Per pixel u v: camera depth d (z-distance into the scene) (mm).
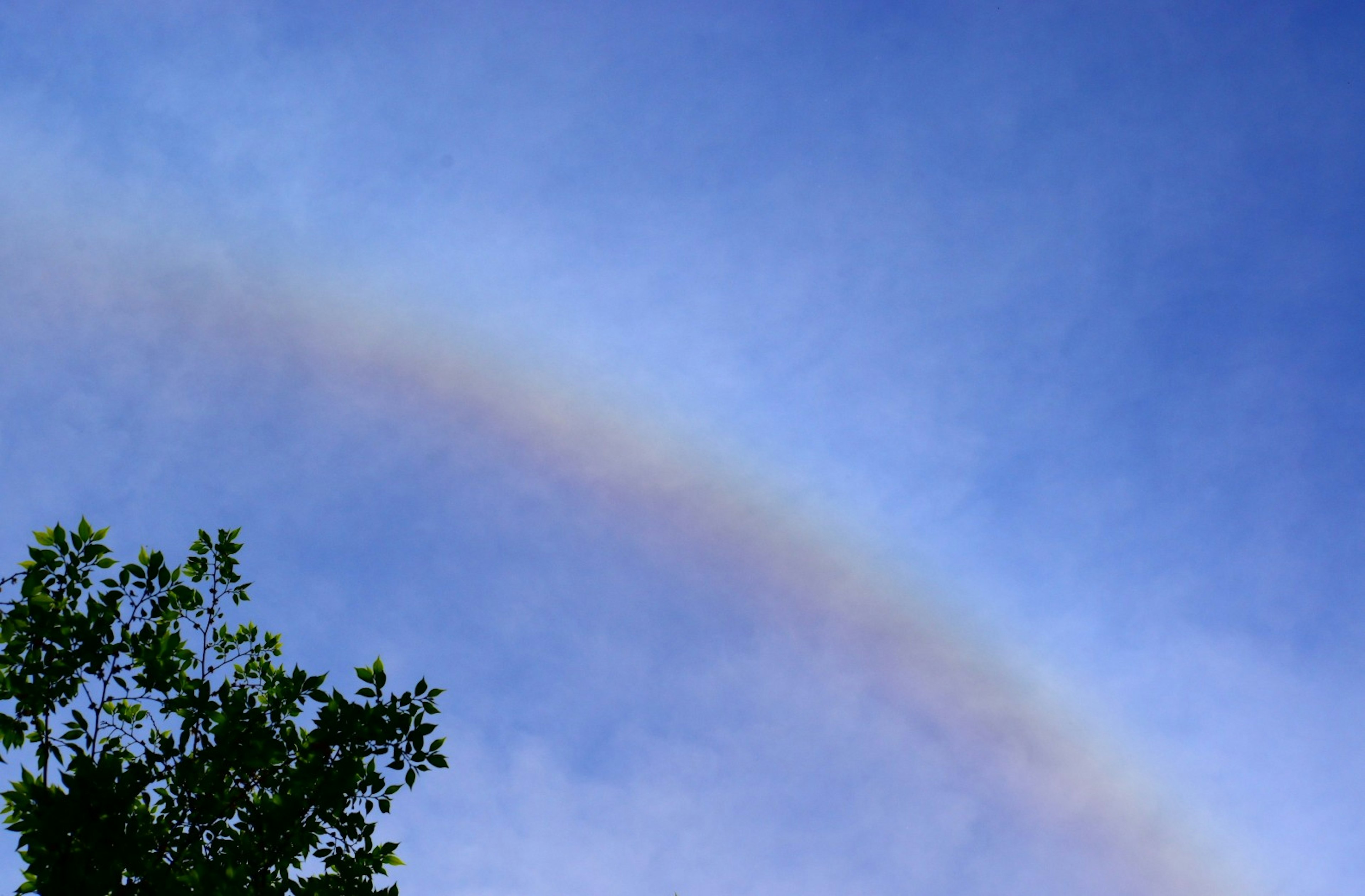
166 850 7703
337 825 8641
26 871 6699
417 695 8758
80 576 8148
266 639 10227
